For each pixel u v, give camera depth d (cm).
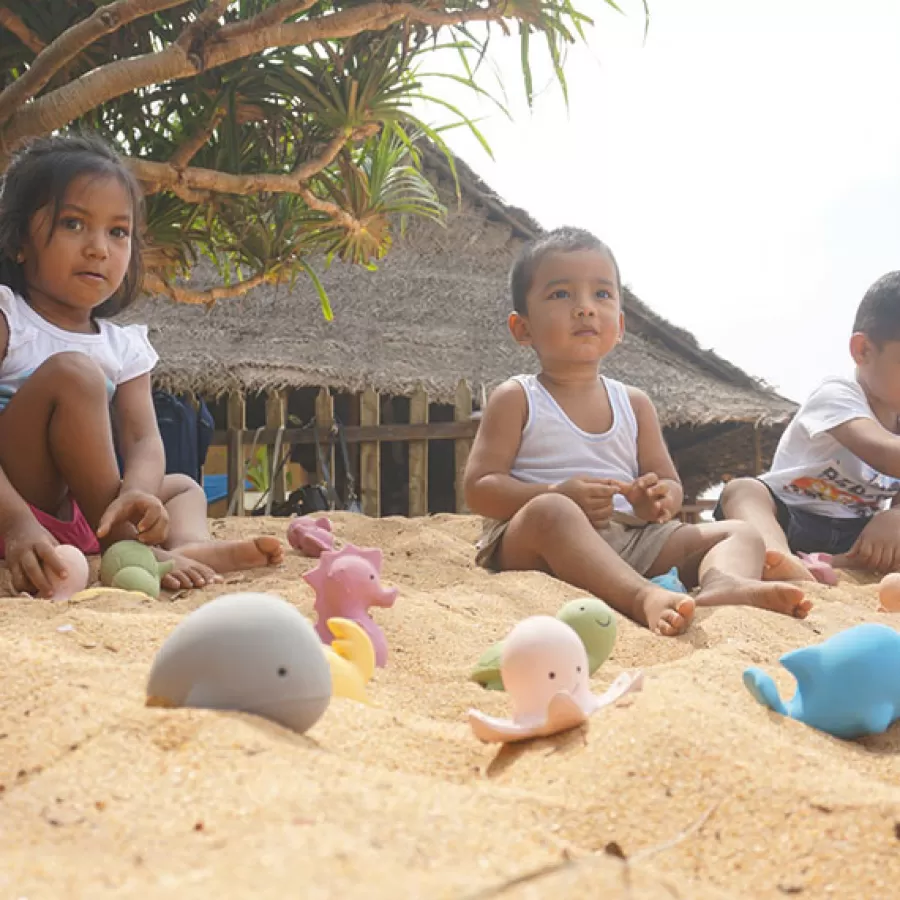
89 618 194
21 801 101
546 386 348
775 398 951
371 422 801
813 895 97
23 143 406
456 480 783
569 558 281
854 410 392
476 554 328
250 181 501
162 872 82
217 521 411
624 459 345
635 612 259
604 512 305
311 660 127
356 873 78
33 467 284
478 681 188
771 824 109
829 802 111
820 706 158
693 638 234
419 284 959
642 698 143
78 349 314
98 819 96
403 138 556
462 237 1009
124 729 116
